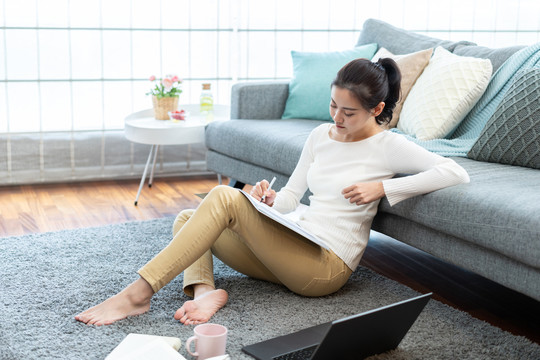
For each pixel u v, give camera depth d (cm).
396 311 175
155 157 386
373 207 223
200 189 400
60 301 219
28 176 396
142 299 205
